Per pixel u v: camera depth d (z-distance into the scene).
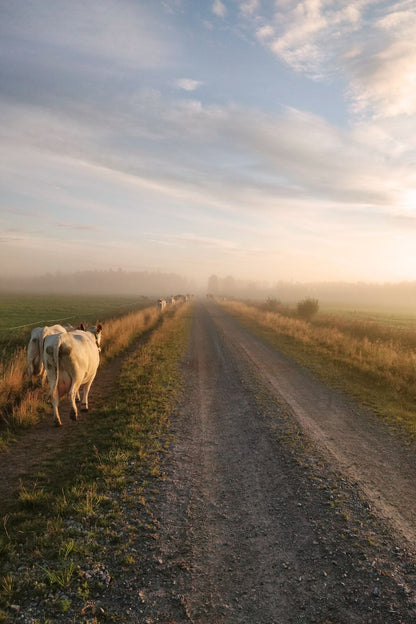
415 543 3.97
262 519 4.46
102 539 3.94
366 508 4.68
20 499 4.62
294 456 6.27
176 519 4.41
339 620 2.97
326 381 11.69
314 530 4.22
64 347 6.94
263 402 9.42
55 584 3.27
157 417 8.00
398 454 6.41
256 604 3.14
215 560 3.70
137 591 3.25
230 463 6.04
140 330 22.98
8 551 3.68
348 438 7.12
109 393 9.79
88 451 6.19
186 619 2.96
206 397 9.90
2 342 17.36
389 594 3.23
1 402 8.09
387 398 9.91
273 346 18.75
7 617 2.90
